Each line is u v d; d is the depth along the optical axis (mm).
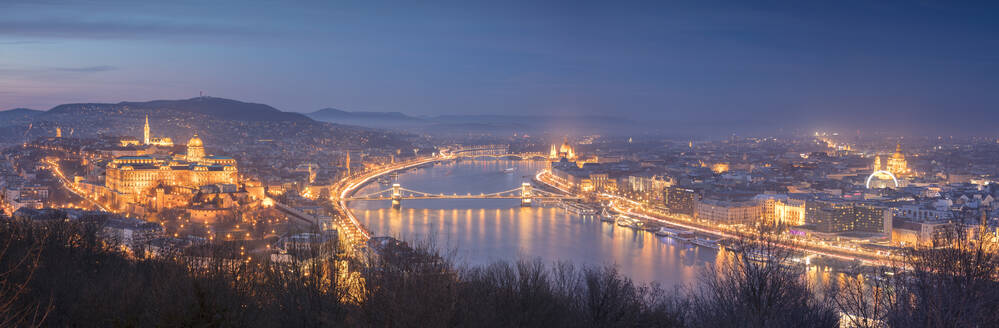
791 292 140375
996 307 94250
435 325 119500
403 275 135000
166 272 152125
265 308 137250
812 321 129125
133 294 132625
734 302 142375
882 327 112125
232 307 117312
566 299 164625
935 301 96562
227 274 145500
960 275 98500
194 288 102875
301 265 154500
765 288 139000
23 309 127750
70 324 136125
